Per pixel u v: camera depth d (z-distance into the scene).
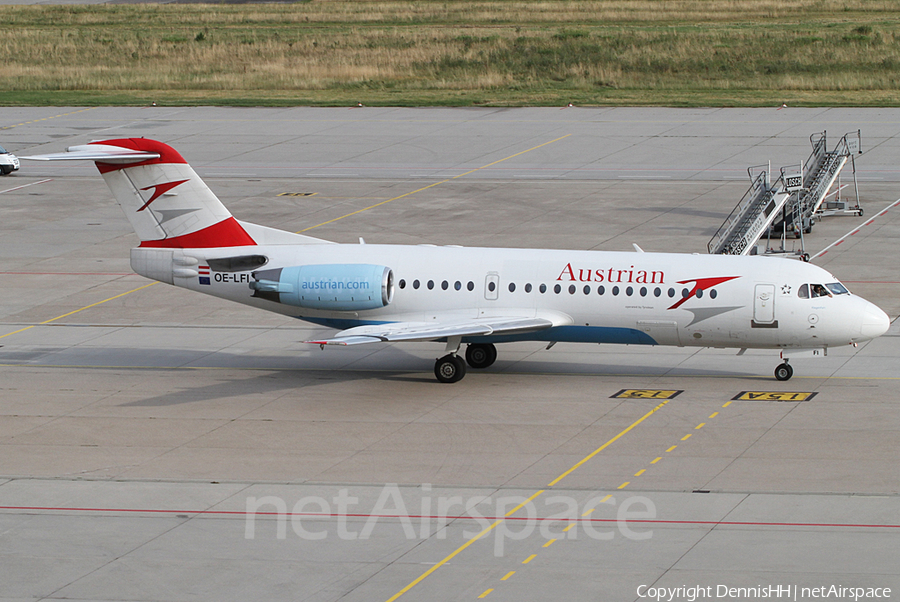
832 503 57.56
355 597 47.94
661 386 79.75
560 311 80.94
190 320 101.19
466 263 82.44
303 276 81.94
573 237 126.25
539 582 49.06
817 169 131.50
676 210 139.25
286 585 49.19
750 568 50.16
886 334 91.88
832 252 119.50
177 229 84.44
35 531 55.53
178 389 80.81
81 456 66.56
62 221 141.50
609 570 50.16
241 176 164.88
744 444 67.00
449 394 78.75
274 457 66.06
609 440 68.19
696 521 55.59
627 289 79.69
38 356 89.81
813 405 74.38
